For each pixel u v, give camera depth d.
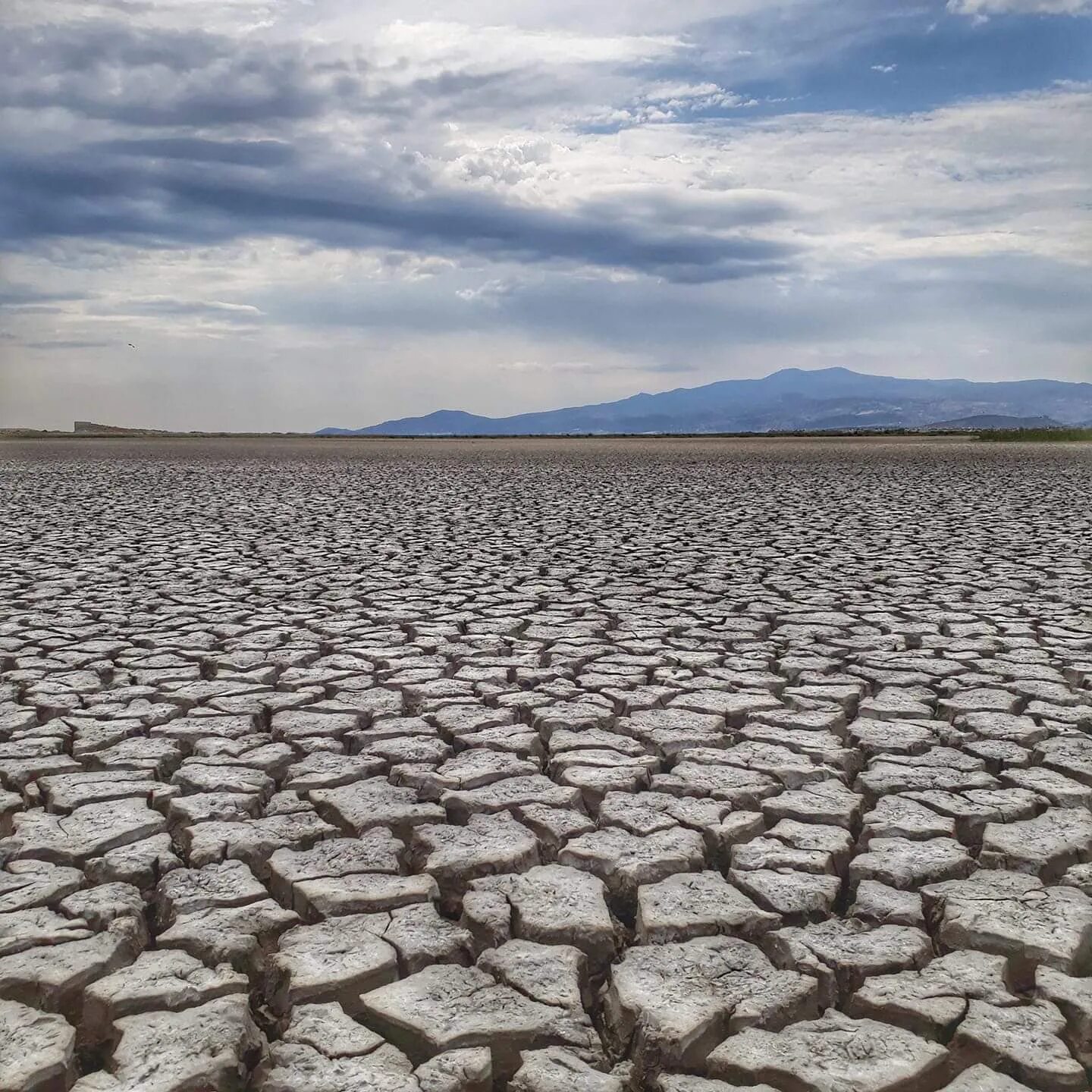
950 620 6.47
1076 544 10.06
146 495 16.89
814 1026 2.20
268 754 3.94
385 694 4.82
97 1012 2.26
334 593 7.49
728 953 2.48
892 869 2.92
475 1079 2.05
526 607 6.95
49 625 6.34
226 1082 2.05
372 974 2.40
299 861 2.98
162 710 4.54
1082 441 50.72
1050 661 5.42
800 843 3.10
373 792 3.55
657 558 9.25
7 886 2.82
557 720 4.35
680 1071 2.13
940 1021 2.21
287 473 24.09
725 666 5.38
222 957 2.49
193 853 3.04
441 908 2.86
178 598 7.29
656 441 63.47
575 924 2.62
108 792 3.52
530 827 3.29
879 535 10.86
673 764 3.99
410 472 24.45
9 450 42.00
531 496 16.69
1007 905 2.70
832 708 4.56
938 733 4.22
